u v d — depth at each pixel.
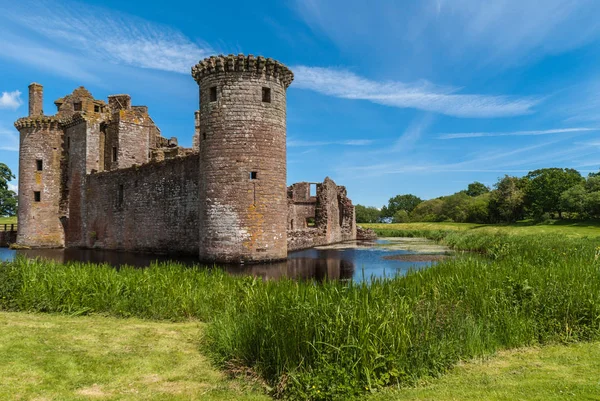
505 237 35.56
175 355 8.72
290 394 6.77
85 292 12.66
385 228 79.56
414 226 87.06
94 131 38.34
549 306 9.94
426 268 14.73
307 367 7.12
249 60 23.97
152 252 31.42
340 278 19.03
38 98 41.84
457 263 15.35
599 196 70.75
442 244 42.09
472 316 9.40
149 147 41.88
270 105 24.73
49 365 7.98
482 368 7.62
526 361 7.91
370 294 9.26
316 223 44.03
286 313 8.02
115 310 12.12
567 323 9.48
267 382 7.39
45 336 9.70
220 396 6.88
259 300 9.84
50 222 39.41
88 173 37.81
